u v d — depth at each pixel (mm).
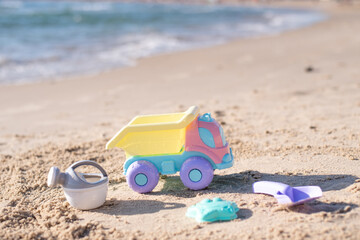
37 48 3549
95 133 1489
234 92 2035
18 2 10875
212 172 981
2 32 4391
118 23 5746
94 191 909
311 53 3164
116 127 1551
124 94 2123
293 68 2580
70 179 908
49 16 6301
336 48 3350
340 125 1395
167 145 995
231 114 1612
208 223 835
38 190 1061
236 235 787
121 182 1076
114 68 2863
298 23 6430
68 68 2861
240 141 1297
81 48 3637
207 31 5168
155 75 2598
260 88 2084
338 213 831
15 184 1086
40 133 1540
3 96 2172
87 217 897
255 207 885
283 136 1329
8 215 916
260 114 1597
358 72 2301
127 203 951
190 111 990
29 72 2727
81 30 4852
